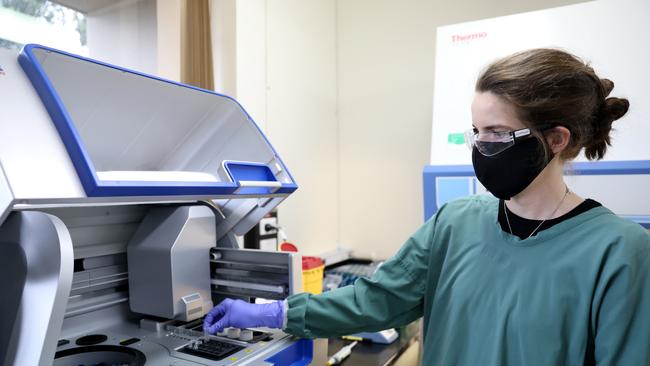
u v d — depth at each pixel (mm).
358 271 2369
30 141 665
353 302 1027
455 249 977
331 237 2668
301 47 2346
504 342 824
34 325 647
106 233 1084
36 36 1420
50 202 645
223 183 916
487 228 947
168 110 1099
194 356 899
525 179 822
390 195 2609
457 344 892
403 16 2553
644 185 1274
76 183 677
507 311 833
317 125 2521
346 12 2727
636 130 1363
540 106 771
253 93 1972
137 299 1101
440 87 1684
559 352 769
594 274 773
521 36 1610
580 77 776
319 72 2541
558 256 826
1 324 691
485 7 2324
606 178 1313
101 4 1592
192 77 1716
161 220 1096
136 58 1683
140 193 746
